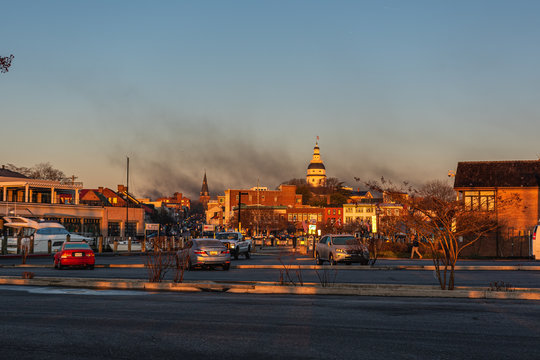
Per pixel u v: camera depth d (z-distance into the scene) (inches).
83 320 412.2
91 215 3147.1
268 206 5753.0
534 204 1833.2
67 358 292.2
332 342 333.1
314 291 614.2
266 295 595.5
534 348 319.3
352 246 1144.8
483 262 1366.9
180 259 1068.5
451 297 583.8
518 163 1962.4
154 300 541.3
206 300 542.9
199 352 305.7
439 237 665.6
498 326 392.2
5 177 2999.5
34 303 514.6
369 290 601.9
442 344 328.8
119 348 315.3
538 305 513.7
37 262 1374.3
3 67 743.1
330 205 5959.6
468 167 1993.1
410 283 740.0
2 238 1715.1
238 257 1728.6
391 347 319.9
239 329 375.6
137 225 3528.5
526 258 1648.6
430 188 2283.5
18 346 320.5
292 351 308.5
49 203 2908.5
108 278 810.8
